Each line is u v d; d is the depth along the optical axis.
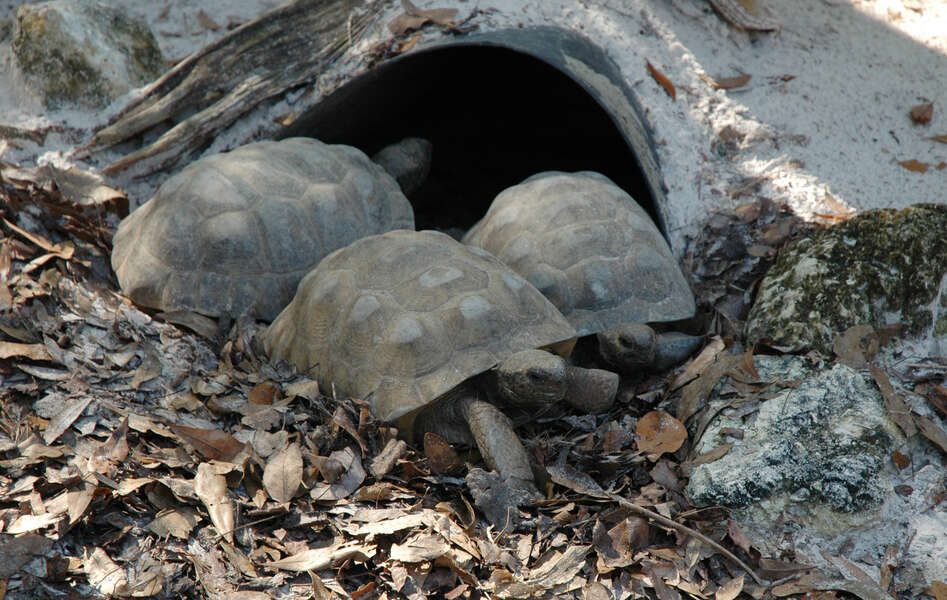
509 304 3.20
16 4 5.45
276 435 2.95
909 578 2.70
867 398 3.08
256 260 3.75
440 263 3.31
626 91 4.46
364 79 4.52
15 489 2.56
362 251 3.46
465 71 5.50
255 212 3.80
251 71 4.64
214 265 3.71
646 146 4.33
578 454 3.13
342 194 4.04
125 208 4.31
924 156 4.61
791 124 4.68
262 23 4.73
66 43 4.68
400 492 2.85
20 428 2.76
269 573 2.50
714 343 3.60
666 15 4.96
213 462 2.81
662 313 3.59
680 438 3.14
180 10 5.61
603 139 5.73
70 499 2.51
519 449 2.95
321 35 4.68
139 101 4.63
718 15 5.03
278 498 2.71
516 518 2.78
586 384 3.22
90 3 4.90
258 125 4.61
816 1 5.53
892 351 3.34
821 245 3.64
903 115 4.82
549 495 2.89
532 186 4.05
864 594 2.60
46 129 4.60
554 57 4.20
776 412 3.04
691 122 4.58
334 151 4.33
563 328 3.26
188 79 4.63
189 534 2.56
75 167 4.46
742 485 2.81
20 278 3.46
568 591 2.58
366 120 5.20
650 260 3.66
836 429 2.98
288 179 3.96
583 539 2.76
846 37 5.26
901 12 5.50
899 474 2.95
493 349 3.06
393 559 2.54
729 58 4.93
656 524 2.80
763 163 4.50
